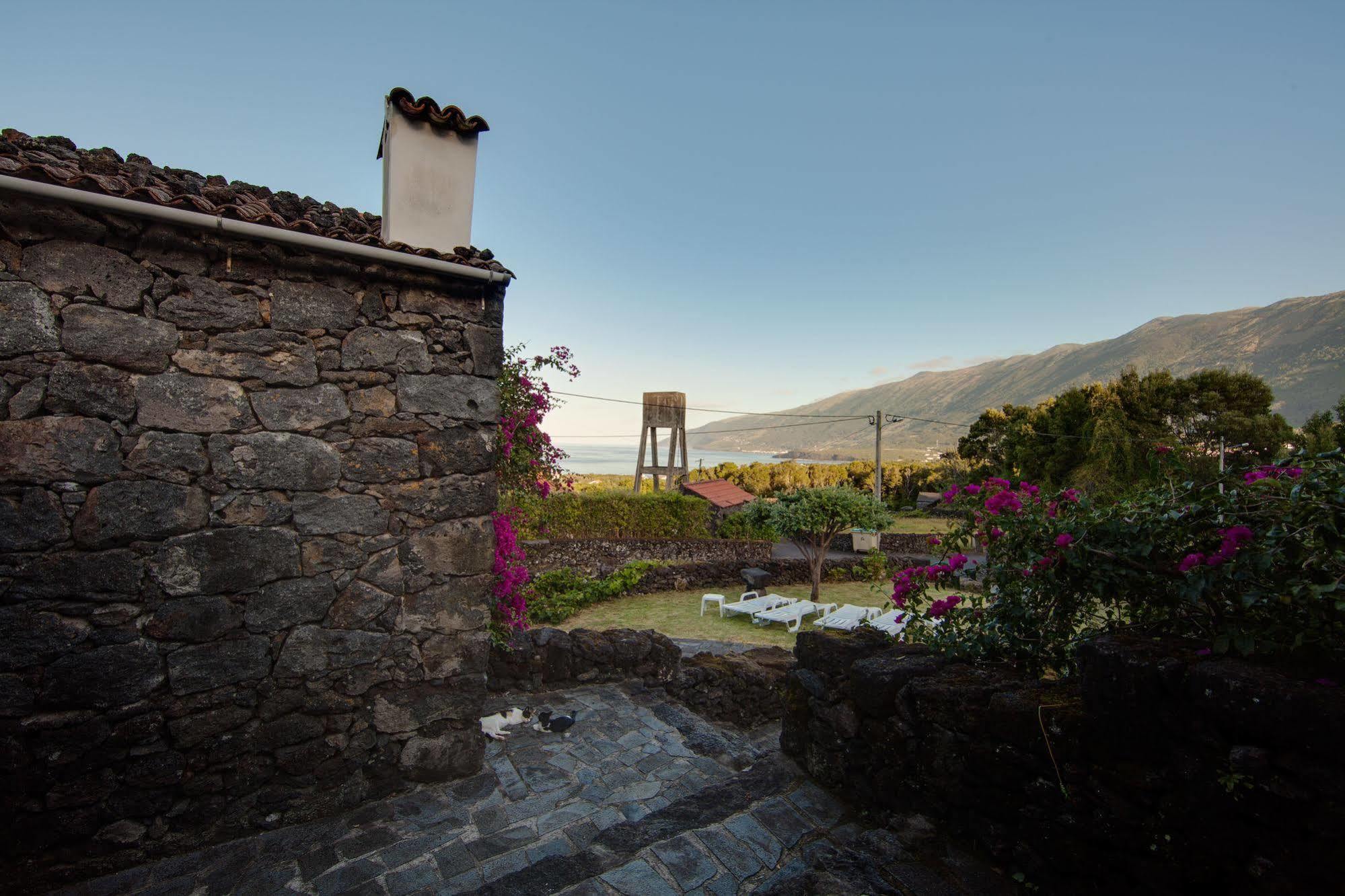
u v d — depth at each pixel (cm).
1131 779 204
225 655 333
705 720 507
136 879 302
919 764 281
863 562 1708
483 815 358
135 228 308
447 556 398
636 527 1702
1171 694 197
